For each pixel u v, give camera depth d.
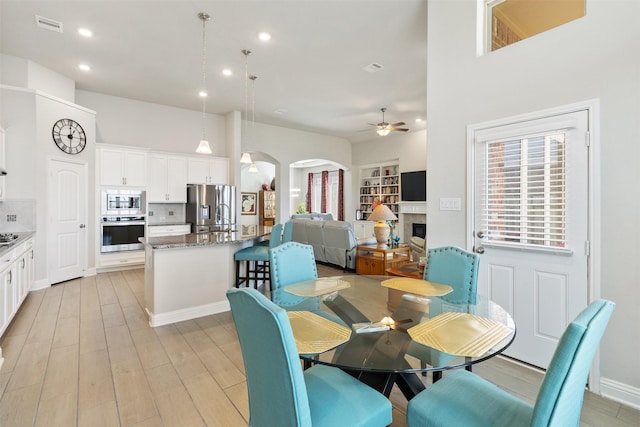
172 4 3.12
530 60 2.37
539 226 2.36
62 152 4.60
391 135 8.77
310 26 3.51
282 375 1.01
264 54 4.16
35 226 4.25
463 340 1.37
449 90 2.88
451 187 2.87
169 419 1.82
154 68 4.57
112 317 3.37
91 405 1.92
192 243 3.24
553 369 0.94
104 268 5.26
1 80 4.08
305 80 5.03
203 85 5.22
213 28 3.55
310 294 2.10
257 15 3.31
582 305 2.16
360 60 4.34
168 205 6.30
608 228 2.04
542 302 2.35
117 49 4.02
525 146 2.42
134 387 2.12
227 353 2.61
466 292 2.10
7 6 3.14
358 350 1.34
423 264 3.22
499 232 2.58
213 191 6.23
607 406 1.95
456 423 1.17
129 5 3.14
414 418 1.27
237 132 6.63
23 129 4.16
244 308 1.10
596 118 2.07
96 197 5.16
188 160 6.30
